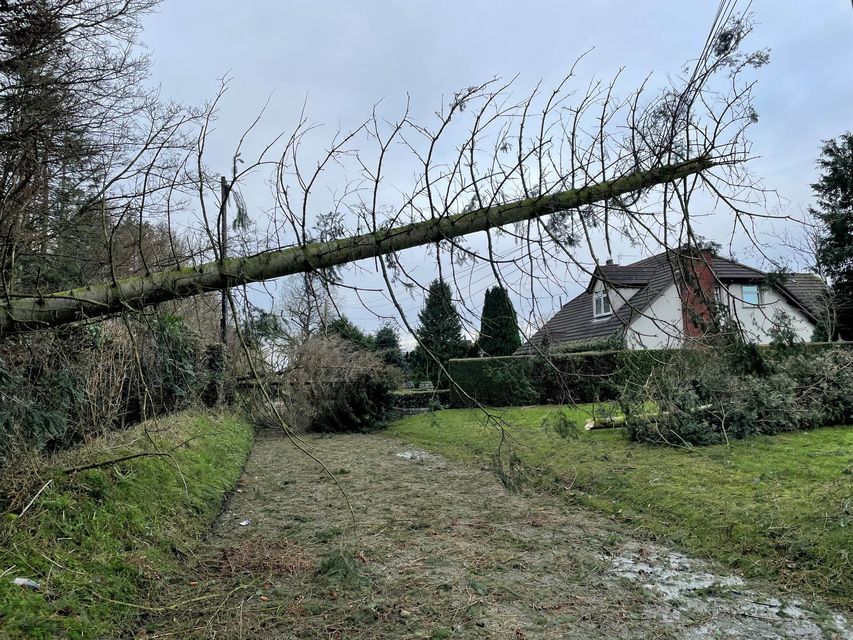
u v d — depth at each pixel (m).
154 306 4.51
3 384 4.88
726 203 3.21
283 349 10.10
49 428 5.37
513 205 3.36
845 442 7.98
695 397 7.98
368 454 11.46
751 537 4.80
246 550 5.27
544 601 4.04
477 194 3.37
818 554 4.30
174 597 4.12
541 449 9.02
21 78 5.89
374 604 4.03
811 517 4.82
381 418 15.38
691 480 6.50
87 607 3.45
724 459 7.32
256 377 3.50
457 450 11.00
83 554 3.98
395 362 15.98
